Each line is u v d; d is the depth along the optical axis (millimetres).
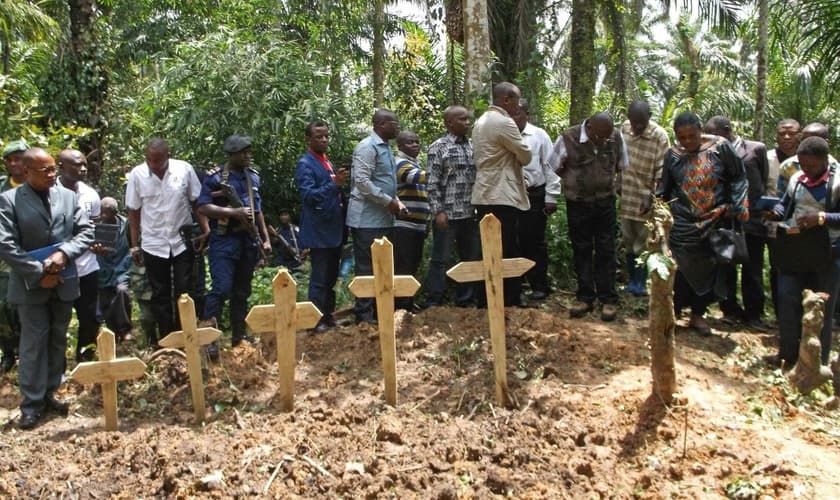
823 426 4594
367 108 12516
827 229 5230
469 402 4629
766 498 3662
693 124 5746
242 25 15250
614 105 10781
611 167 6141
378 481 3693
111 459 3988
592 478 3828
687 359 5484
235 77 10172
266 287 7781
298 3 13711
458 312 5918
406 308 6484
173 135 10617
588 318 6281
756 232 6430
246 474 3744
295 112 10289
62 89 10039
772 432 4426
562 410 4426
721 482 3822
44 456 4078
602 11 11281
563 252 7547
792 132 6484
